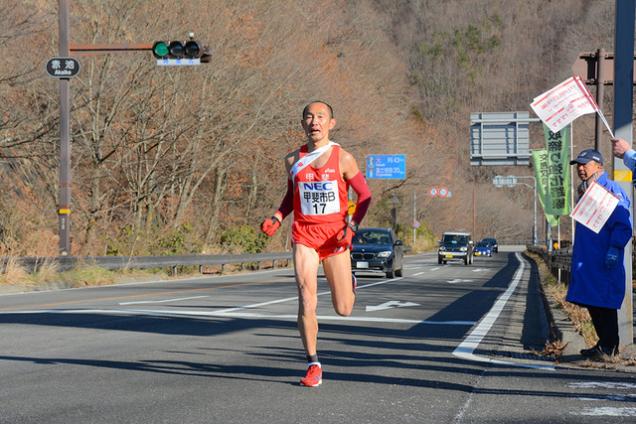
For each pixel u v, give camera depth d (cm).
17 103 5497
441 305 3047
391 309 2806
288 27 7750
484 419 998
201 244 6412
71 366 1405
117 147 5925
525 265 8656
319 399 1118
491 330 2159
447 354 1638
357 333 2019
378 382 1267
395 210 14412
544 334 2134
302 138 7862
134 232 5700
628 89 1541
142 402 1088
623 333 1561
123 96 5794
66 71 4084
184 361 1478
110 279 4384
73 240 5978
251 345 1723
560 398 1141
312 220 1195
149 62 5872
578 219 1400
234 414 1014
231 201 8462
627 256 1568
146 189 6394
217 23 6581
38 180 6212
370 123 10119
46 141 5141
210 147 6988
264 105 6881
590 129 8962
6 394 1140
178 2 6309
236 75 6738
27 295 3312
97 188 5912
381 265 5150
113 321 2173
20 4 4984
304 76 7625
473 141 8869
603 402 1111
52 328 2000
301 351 1641
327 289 3872
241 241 7225
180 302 2906
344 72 10319
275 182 8619
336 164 1191
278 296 3288
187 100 6456
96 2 5853
